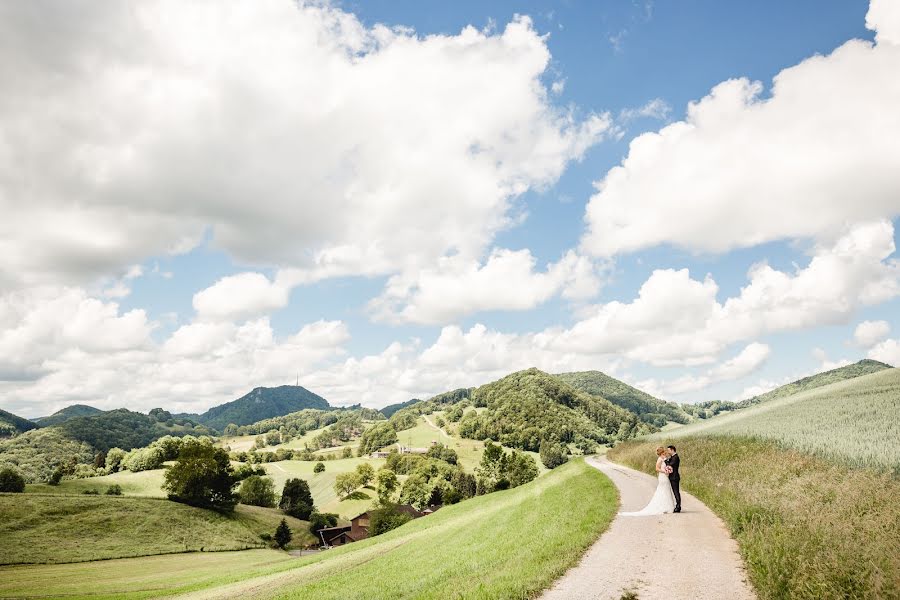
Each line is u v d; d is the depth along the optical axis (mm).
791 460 20859
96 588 45812
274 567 46219
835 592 8438
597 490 25969
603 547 13328
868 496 13320
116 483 120875
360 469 151750
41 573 57250
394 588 14695
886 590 8172
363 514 107875
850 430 26031
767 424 36531
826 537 10719
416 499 135500
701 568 10727
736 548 12172
